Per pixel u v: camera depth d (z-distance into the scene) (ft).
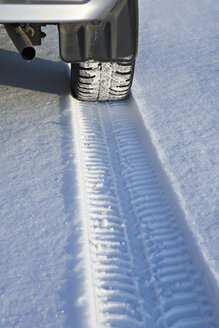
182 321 5.28
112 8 6.57
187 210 6.51
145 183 7.36
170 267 5.95
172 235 6.42
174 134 8.13
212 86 9.82
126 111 9.17
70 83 9.50
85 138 8.23
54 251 5.75
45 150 7.55
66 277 5.42
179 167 7.33
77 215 6.31
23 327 4.84
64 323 4.91
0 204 6.40
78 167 7.24
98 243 6.18
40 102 8.93
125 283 5.69
